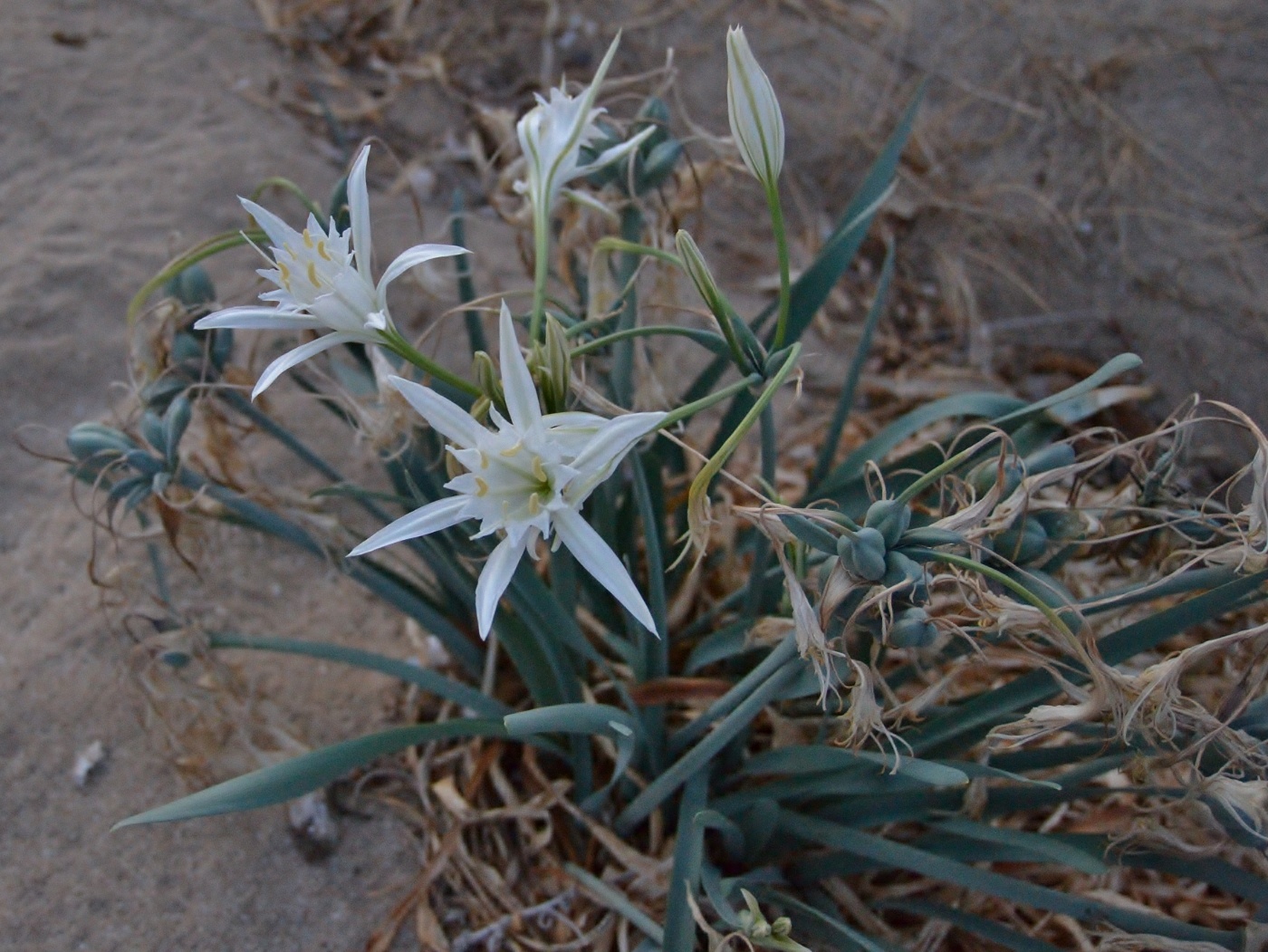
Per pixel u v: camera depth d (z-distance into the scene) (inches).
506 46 38.3
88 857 22.0
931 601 16.9
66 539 26.3
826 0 38.9
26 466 27.2
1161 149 35.8
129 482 18.7
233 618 26.0
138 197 31.7
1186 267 34.0
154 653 21.5
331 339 15.8
